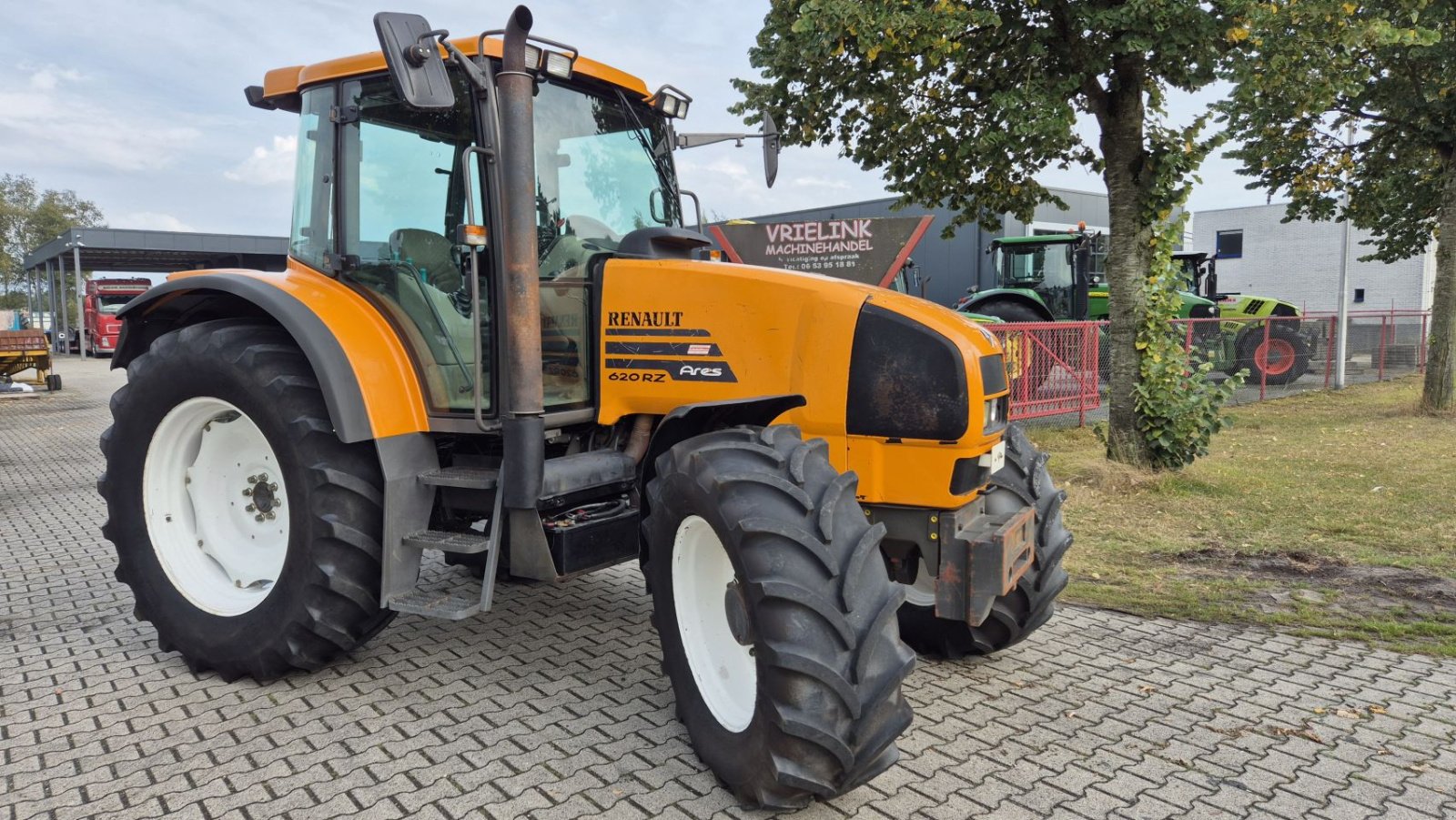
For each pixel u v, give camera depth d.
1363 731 3.26
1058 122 6.19
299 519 3.44
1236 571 5.20
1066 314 14.14
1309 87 6.20
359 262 3.77
